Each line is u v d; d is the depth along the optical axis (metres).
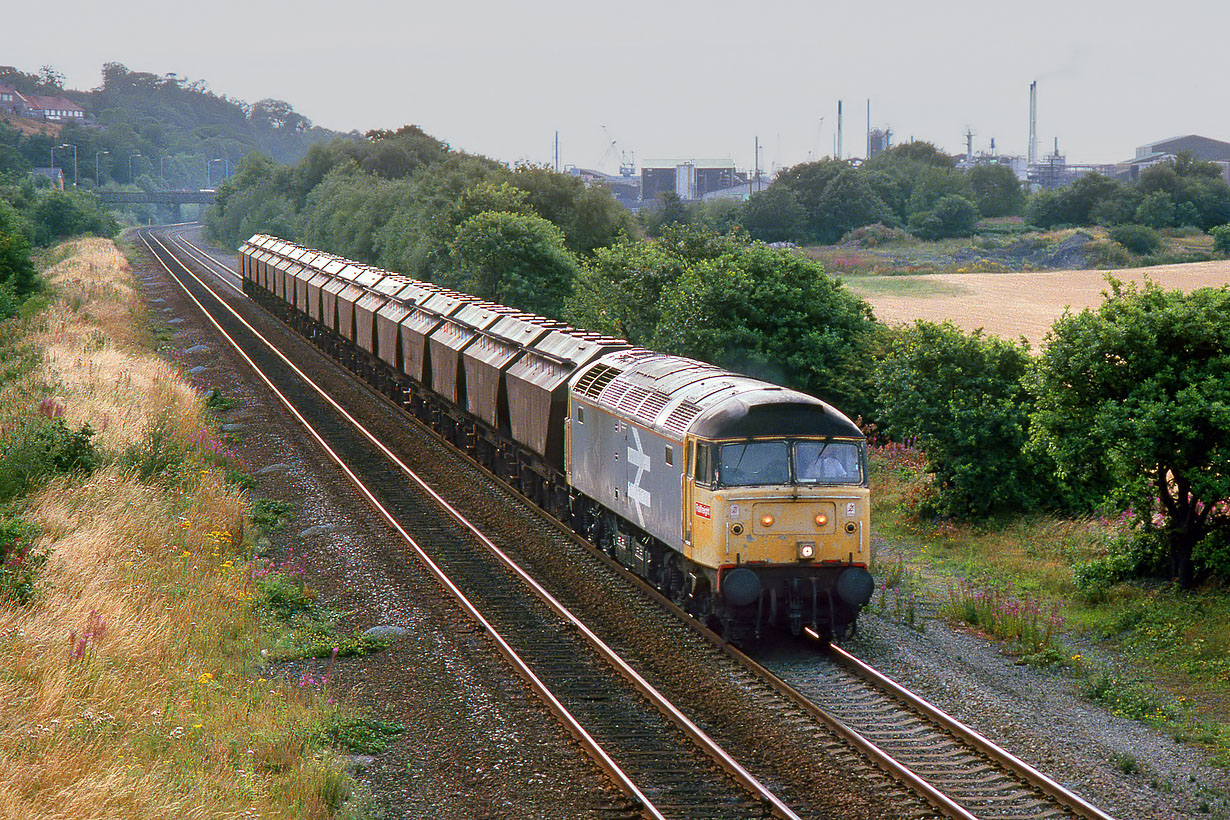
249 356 158.38
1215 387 58.94
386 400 134.12
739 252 113.75
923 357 82.62
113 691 43.25
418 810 39.00
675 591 61.44
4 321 158.62
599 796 39.56
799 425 55.19
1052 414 65.25
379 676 51.91
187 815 34.50
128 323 176.75
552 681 51.16
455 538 76.69
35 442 74.06
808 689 49.97
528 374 86.88
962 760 42.47
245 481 89.19
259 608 59.78
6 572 51.34
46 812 33.38
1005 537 76.69
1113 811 38.38
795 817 37.12
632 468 64.81
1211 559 60.59
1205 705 48.88
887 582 67.25
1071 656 55.09
